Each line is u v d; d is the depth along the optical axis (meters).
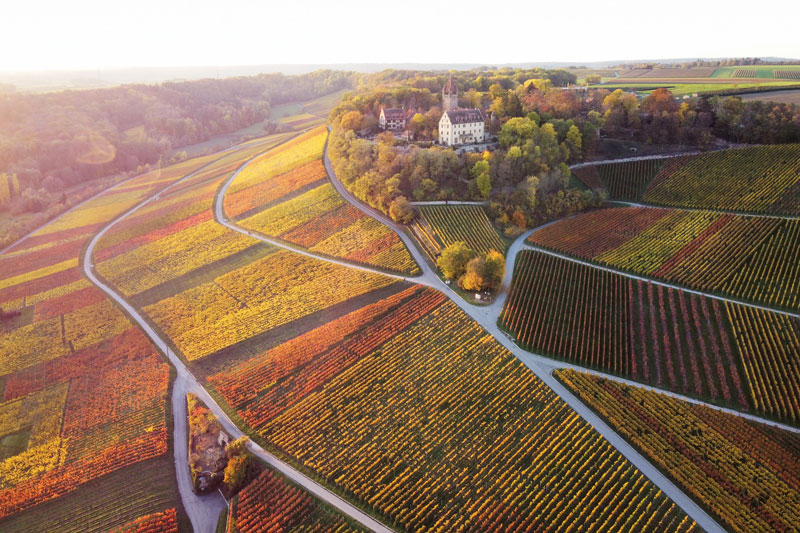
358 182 162.12
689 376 88.00
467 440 80.69
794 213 126.00
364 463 79.25
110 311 134.00
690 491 68.88
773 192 134.88
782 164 142.75
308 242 151.38
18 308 141.75
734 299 104.19
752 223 123.81
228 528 72.56
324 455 81.69
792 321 95.00
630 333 98.81
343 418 87.88
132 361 111.75
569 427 80.38
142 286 145.75
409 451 80.19
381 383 94.00
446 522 69.00
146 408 97.19
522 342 99.38
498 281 115.75
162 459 85.88
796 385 82.56
